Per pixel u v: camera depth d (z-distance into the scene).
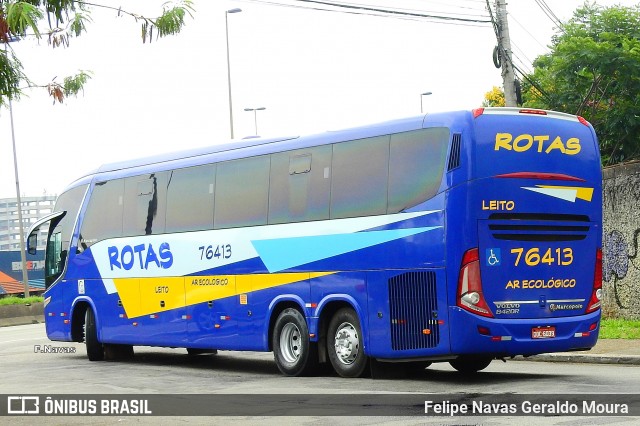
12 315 49.66
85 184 25.28
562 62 36.72
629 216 24.72
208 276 20.78
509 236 15.80
